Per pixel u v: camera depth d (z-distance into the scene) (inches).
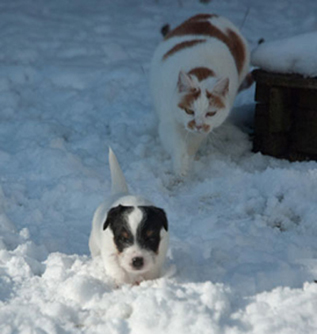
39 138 335.6
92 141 333.7
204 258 216.1
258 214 258.7
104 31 553.3
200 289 181.2
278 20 603.5
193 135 312.2
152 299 167.3
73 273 195.9
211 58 315.6
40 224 248.4
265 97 327.0
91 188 278.4
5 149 324.8
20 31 528.7
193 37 331.6
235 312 169.9
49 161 296.7
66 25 559.5
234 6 647.8
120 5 650.8
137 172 296.0
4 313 164.7
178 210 260.8
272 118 322.0
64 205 265.9
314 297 176.6
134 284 190.9
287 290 183.0
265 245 225.6
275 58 319.3
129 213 178.9
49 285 187.5
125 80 429.1
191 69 305.1
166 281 186.9
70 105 391.9
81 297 177.5
